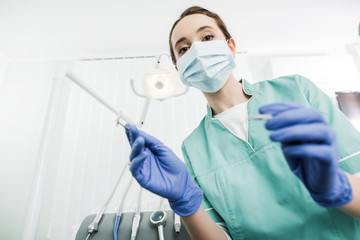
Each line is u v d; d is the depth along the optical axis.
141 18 1.60
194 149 0.82
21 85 1.86
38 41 1.78
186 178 0.57
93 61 1.87
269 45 1.99
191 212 0.53
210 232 0.55
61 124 1.60
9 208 1.45
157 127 1.60
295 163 0.37
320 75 1.65
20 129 1.68
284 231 0.54
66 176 1.43
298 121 0.33
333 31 1.86
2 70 1.89
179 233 0.65
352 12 1.66
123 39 1.81
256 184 0.62
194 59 0.74
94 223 0.68
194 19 0.81
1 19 1.54
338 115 0.58
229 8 1.57
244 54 1.90
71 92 1.68
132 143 0.49
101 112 1.65
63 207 1.36
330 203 0.36
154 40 1.84
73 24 1.62
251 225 0.58
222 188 0.66
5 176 1.53
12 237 1.37
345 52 2.01
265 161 0.62
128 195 0.94
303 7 1.60
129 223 0.70
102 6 1.48
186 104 1.68
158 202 0.82
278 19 1.70
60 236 1.28
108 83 1.77
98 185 1.43
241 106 0.76
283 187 0.58
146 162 0.51
